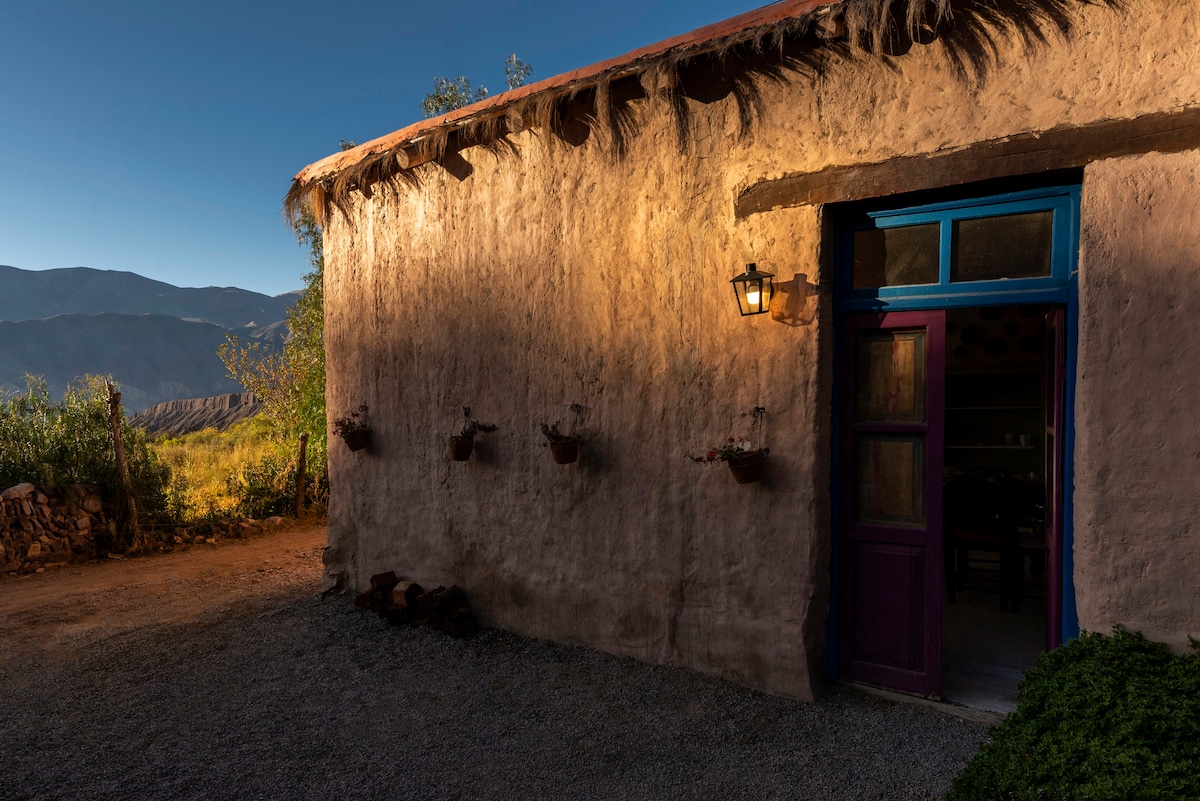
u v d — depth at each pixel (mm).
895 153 3133
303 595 5867
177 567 7293
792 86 3412
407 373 5176
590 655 4090
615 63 3969
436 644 4430
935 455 3246
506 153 4547
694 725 3178
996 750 2119
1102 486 2664
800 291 3357
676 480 3789
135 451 8539
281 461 10766
